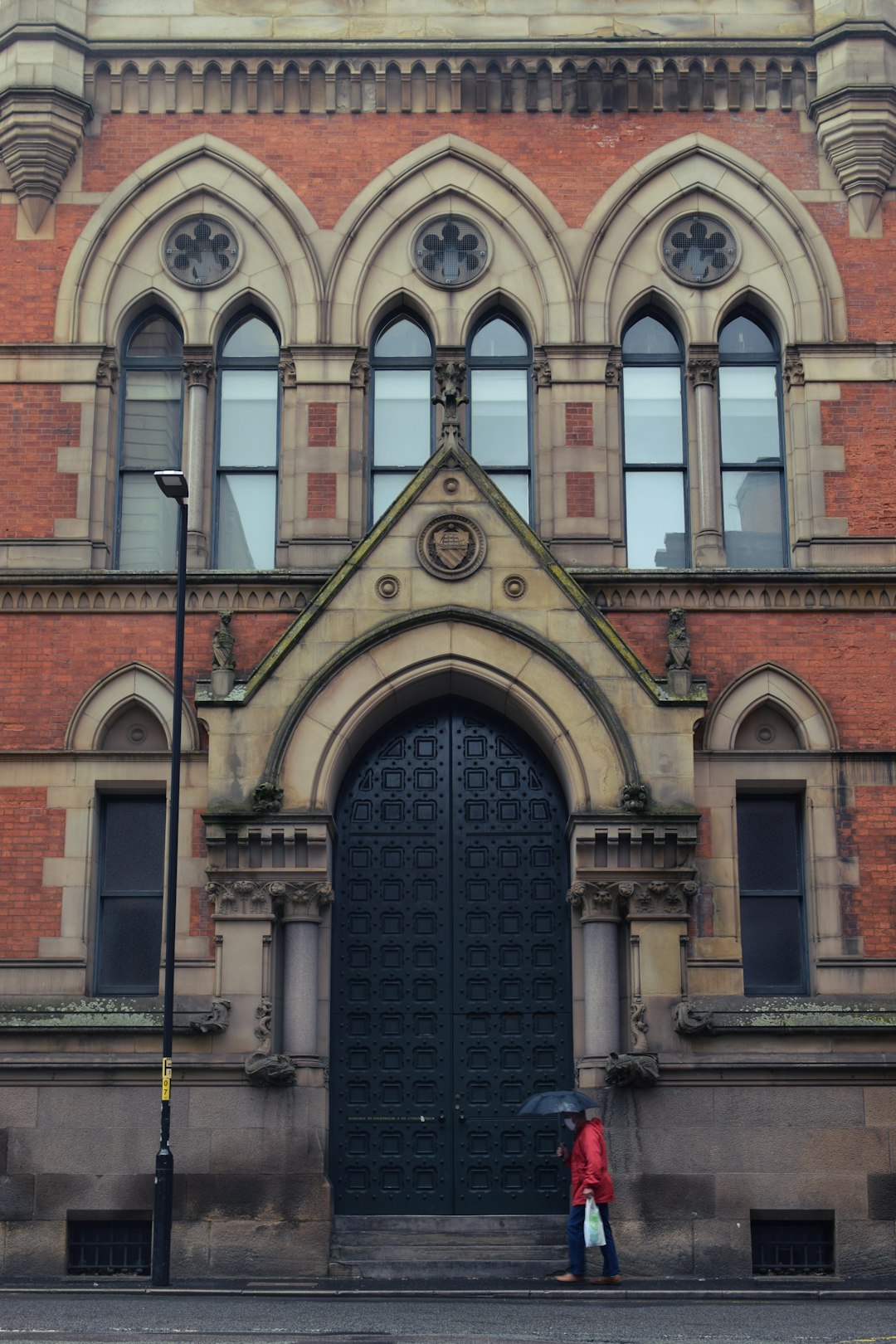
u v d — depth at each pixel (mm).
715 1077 19578
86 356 22172
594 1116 19406
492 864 20984
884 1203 19422
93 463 21875
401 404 22578
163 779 20812
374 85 23062
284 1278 18766
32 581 21219
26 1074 19672
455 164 22891
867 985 20312
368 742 21234
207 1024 19469
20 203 22641
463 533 20719
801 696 21109
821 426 22031
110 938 20750
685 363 22578
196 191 22781
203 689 20484
